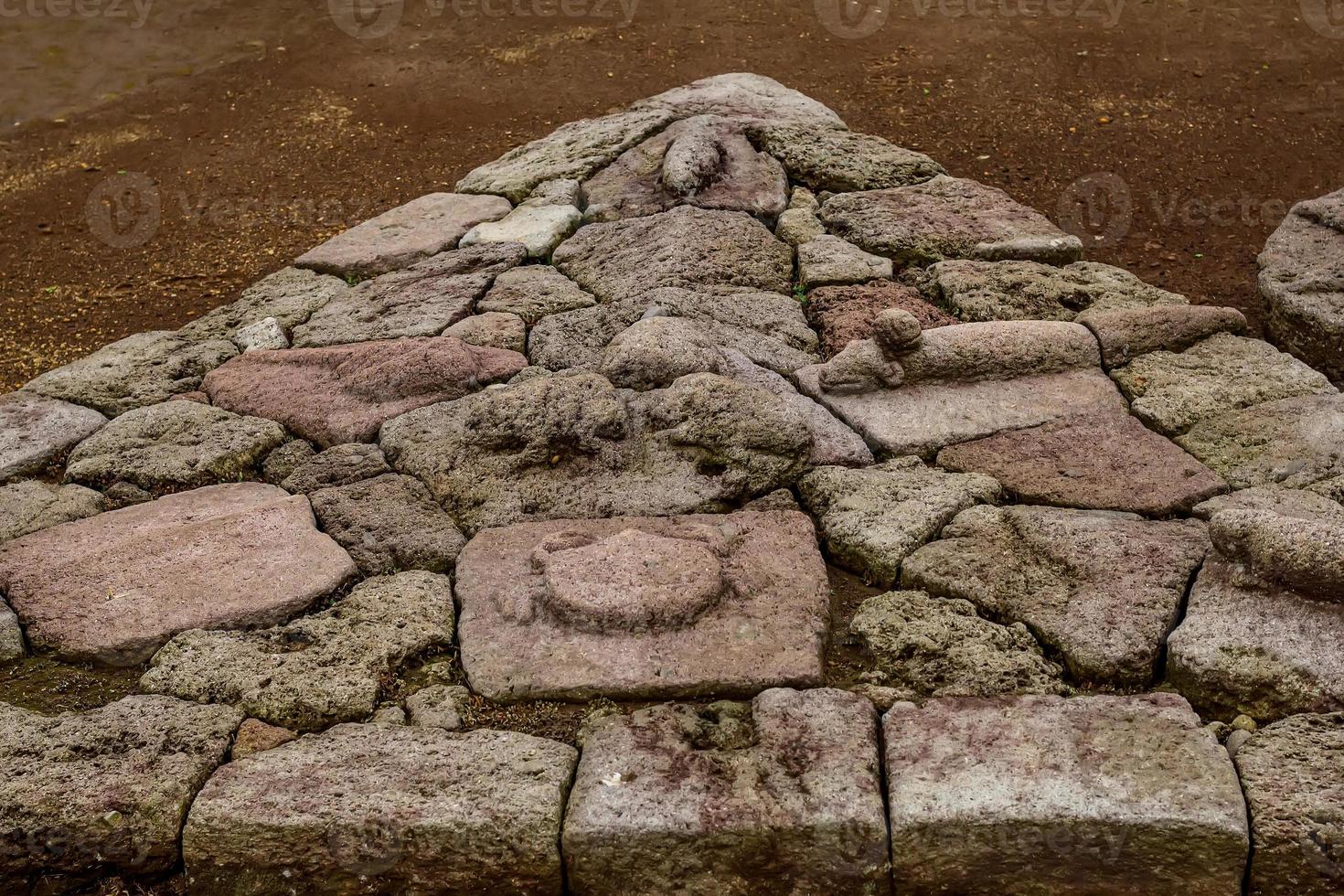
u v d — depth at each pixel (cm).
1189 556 400
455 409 498
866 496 441
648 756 342
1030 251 596
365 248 635
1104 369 513
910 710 352
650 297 549
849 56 884
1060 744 336
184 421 511
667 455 461
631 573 393
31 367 605
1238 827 311
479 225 645
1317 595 365
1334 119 778
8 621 407
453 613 406
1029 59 864
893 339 490
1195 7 934
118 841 336
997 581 402
